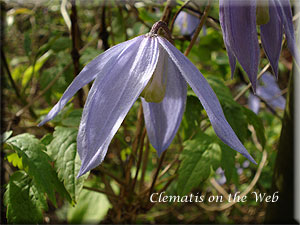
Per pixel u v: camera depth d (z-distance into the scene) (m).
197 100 0.18
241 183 0.29
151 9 0.25
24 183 0.16
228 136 0.11
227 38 0.13
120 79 0.12
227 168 0.17
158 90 0.13
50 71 0.24
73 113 0.17
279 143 0.17
